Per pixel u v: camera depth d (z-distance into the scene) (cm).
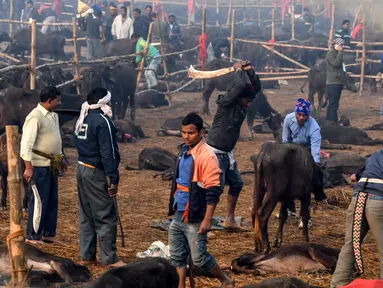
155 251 886
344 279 765
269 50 3353
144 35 3177
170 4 5025
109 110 841
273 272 849
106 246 848
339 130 1952
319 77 2373
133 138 1930
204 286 786
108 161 824
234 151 1833
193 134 690
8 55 3052
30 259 746
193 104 2708
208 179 685
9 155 634
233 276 838
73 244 973
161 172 1535
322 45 3406
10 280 690
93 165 835
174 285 661
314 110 2441
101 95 836
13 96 1555
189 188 694
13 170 634
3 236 985
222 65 2372
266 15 5156
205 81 2392
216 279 810
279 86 3212
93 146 832
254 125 2319
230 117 998
